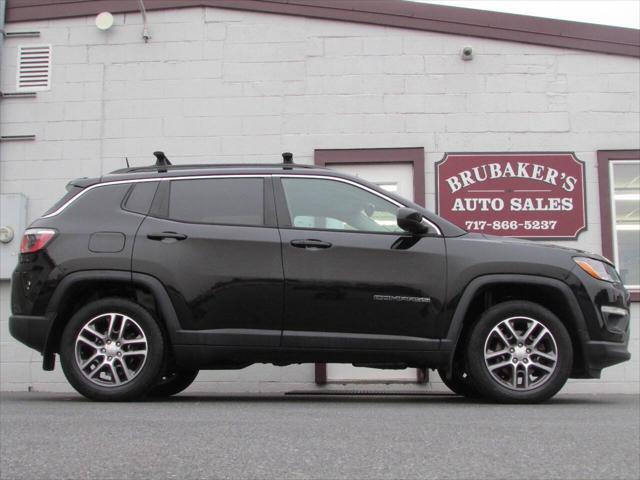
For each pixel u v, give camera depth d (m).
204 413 4.61
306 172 5.67
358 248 5.35
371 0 8.64
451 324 5.29
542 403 5.30
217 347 5.29
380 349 5.27
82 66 8.79
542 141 8.47
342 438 3.68
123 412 4.66
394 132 8.51
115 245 5.43
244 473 3.02
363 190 5.60
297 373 8.06
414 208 5.54
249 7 8.71
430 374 8.01
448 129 8.50
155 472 3.04
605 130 8.48
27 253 5.52
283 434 3.79
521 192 8.38
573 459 3.27
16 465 3.19
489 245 5.42
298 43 8.67
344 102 8.58
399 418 4.38
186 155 8.60
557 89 8.53
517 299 5.51
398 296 5.29
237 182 5.62
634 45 8.53
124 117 8.70
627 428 4.05
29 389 8.24
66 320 5.54
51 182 8.66
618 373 8.01
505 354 5.30
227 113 8.63
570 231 8.32
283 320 5.29
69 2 8.86
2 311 8.35
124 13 8.83
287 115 8.59
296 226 5.47
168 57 8.74
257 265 5.34
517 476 2.98
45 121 8.74
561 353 5.26
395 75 8.59
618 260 8.30
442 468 3.09
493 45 8.59
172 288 5.33
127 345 5.33
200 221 5.50
